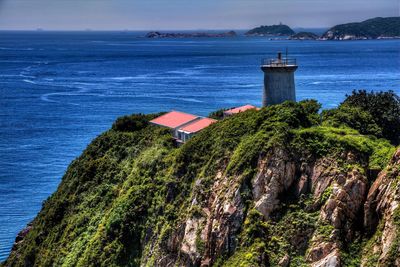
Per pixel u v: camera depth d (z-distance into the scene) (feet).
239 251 137.18
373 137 148.25
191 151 176.04
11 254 223.10
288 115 154.51
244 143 156.46
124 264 172.86
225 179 151.33
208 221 149.38
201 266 145.79
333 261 123.34
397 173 123.75
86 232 194.70
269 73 190.29
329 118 160.45
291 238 131.85
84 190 214.28
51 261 196.95
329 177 134.41
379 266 116.57
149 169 191.93
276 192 139.23
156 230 168.04
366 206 126.52
